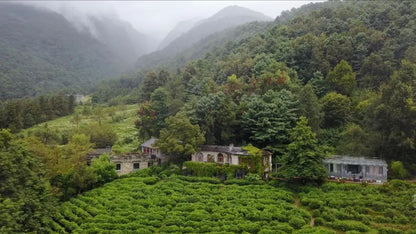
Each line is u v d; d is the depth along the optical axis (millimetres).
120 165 73250
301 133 58781
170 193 59031
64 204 56312
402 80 68188
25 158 44875
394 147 61719
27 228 39656
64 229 47531
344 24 120438
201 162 69438
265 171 65750
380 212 46969
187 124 71375
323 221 46094
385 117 61688
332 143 75438
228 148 69500
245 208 50031
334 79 92938
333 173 62062
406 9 112562
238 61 124375
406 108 59156
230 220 47250
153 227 46844
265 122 70125
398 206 47219
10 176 40531
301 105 75000
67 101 166000
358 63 100562
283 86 85062
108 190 61062
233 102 81375
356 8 136250
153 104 98188
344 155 66000
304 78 102688
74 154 68312
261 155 64938
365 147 65438
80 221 49438
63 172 61531
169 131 73188
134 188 61281
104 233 45156
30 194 41844
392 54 94938
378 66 92062
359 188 54406
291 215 47312
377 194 52000
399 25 106438
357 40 105438
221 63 137125
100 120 133250
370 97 81375
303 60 108500
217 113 76000
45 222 41469
